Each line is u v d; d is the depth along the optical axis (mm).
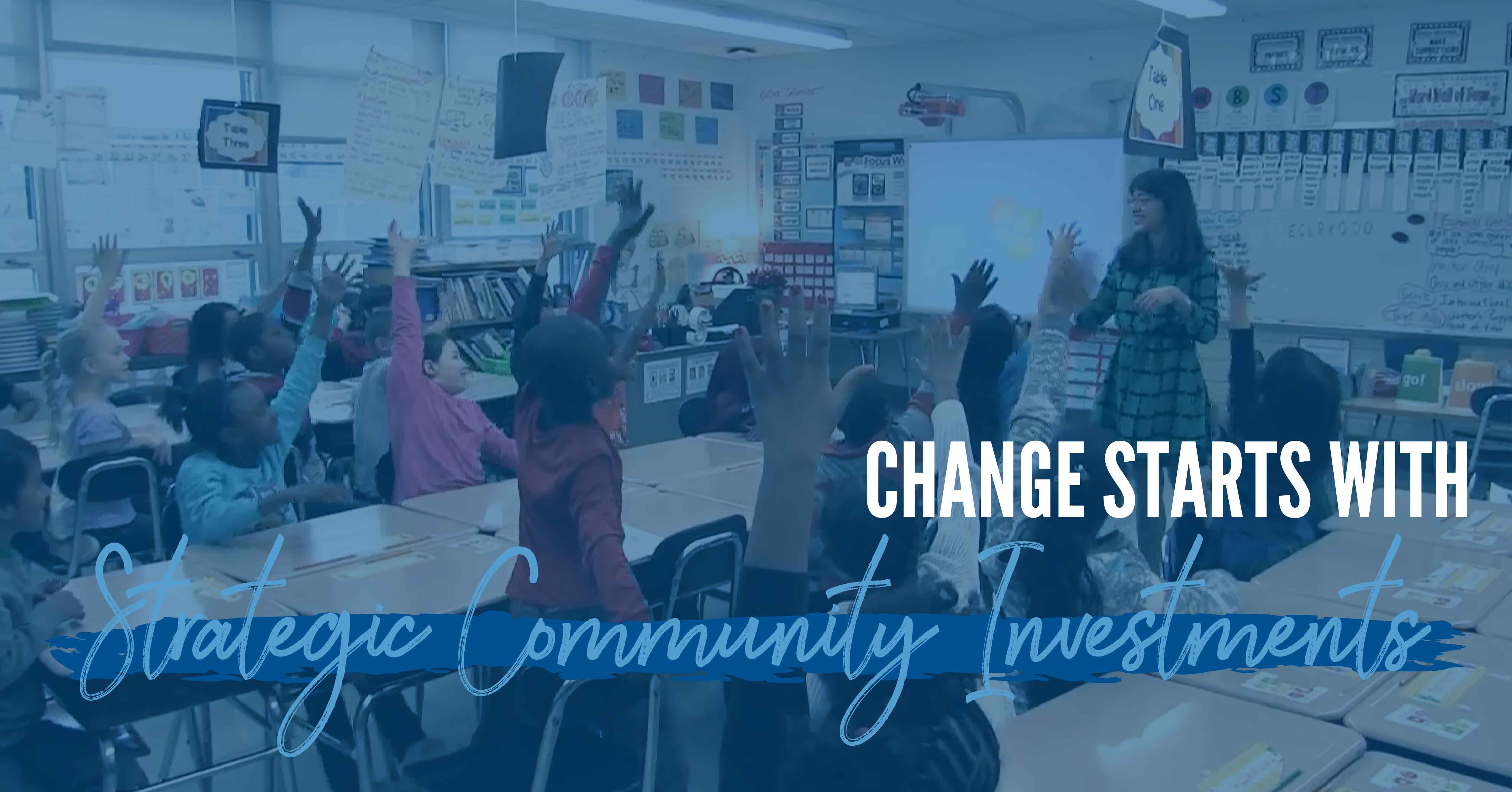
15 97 5727
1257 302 6883
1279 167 6719
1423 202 6320
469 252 7012
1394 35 6316
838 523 1800
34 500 2256
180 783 2357
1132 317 3355
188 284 6371
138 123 6141
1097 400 3553
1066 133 7477
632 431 6500
